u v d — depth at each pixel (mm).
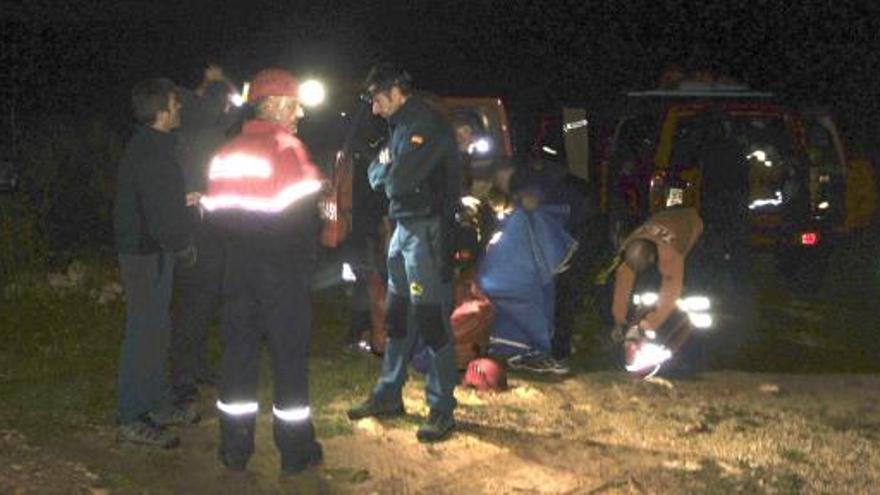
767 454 6246
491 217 7820
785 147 10562
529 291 7664
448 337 6203
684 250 7527
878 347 8945
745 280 9586
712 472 5945
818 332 9430
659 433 6551
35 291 9461
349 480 5707
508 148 9484
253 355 5727
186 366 6672
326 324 9008
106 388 7055
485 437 6367
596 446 6297
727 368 8148
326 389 7207
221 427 5793
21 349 7930
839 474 5961
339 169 7598
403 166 5941
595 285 9398
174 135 5828
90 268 10359
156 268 5867
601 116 11781
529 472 5875
